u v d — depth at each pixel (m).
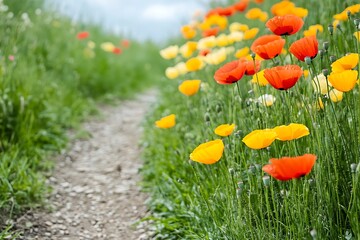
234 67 1.77
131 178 2.53
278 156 1.74
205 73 2.73
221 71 1.77
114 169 2.62
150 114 3.44
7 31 3.14
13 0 3.80
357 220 1.55
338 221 1.65
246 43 2.64
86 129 3.29
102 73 4.62
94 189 2.44
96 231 2.14
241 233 1.69
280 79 1.57
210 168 2.05
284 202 1.66
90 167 2.65
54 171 2.57
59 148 2.73
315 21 2.43
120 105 4.23
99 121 3.55
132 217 2.22
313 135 1.65
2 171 2.24
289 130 1.51
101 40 5.79
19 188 2.24
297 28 1.75
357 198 1.58
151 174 2.46
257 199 1.75
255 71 1.75
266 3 3.31
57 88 3.48
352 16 2.04
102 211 2.27
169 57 2.74
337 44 2.11
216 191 1.84
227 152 1.96
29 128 2.58
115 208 2.29
